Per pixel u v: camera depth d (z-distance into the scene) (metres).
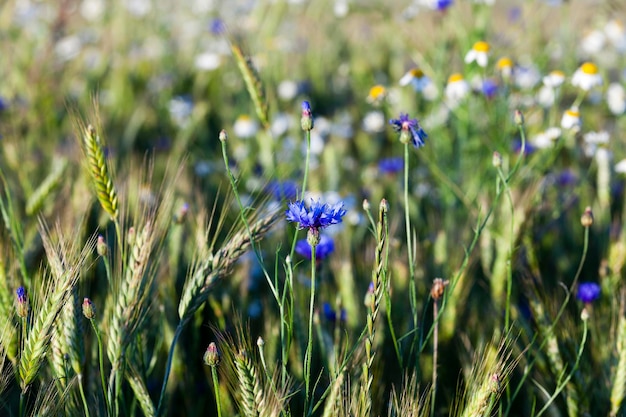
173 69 2.56
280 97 2.20
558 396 1.12
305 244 1.13
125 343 0.99
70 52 2.37
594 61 1.83
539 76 1.53
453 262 1.21
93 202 1.20
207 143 1.97
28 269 1.16
